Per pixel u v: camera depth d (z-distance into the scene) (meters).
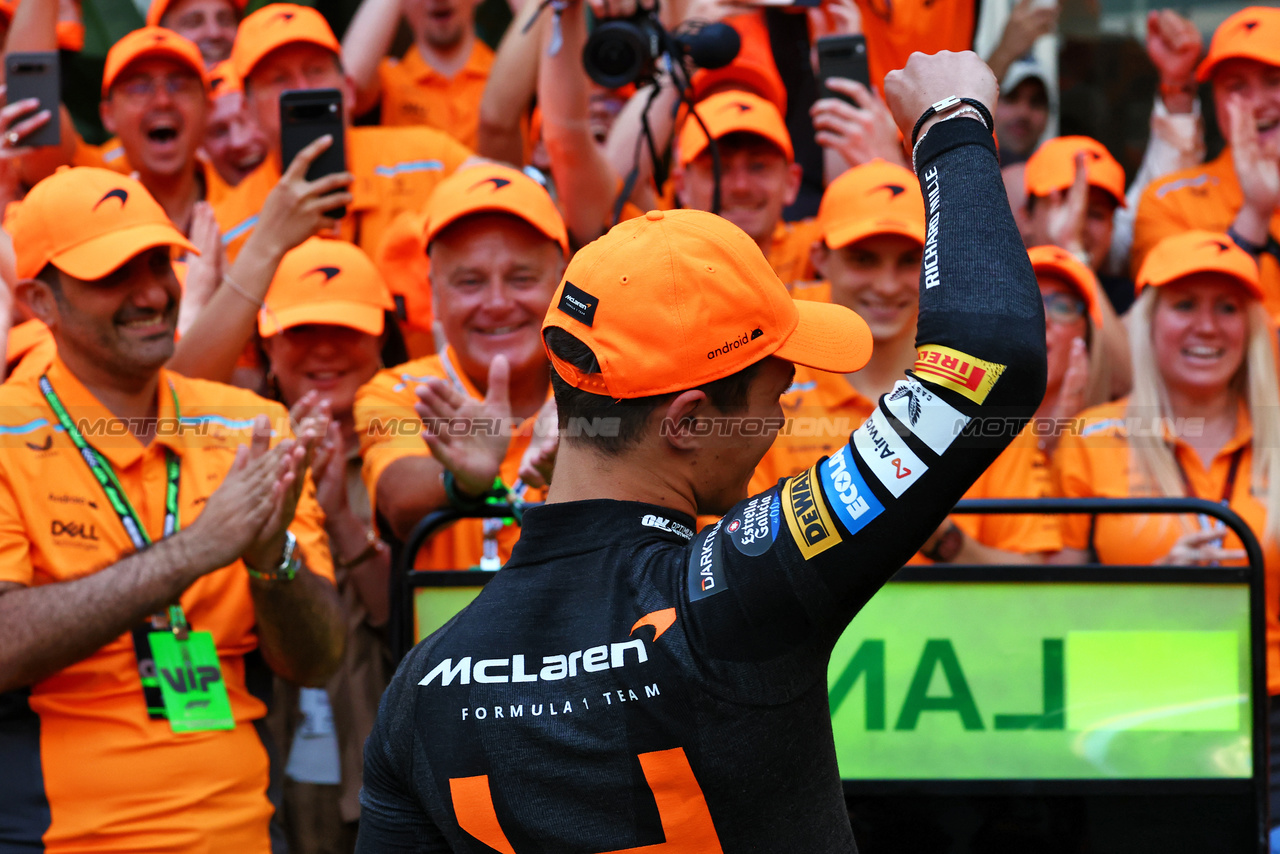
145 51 4.36
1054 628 3.00
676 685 1.43
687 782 1.43
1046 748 3.00
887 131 4.36
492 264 3.54
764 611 1.41
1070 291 4.20
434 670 1.56
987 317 1.36
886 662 3.03
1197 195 5.04
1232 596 2.97
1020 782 3.00
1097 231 4.88
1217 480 3.86
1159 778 2.98
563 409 1.62
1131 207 5.29
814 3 4.74
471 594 3.08
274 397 4.04
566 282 1.60
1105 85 5.45
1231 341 3.85
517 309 3.58
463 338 3.61
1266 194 4.75
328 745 3.60
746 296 1.55
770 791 1.44
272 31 4.52
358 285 3.91
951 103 1.52
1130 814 2.99
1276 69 4.82
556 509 1.59
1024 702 3.01
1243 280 3.84
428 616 3.09
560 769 1.46
